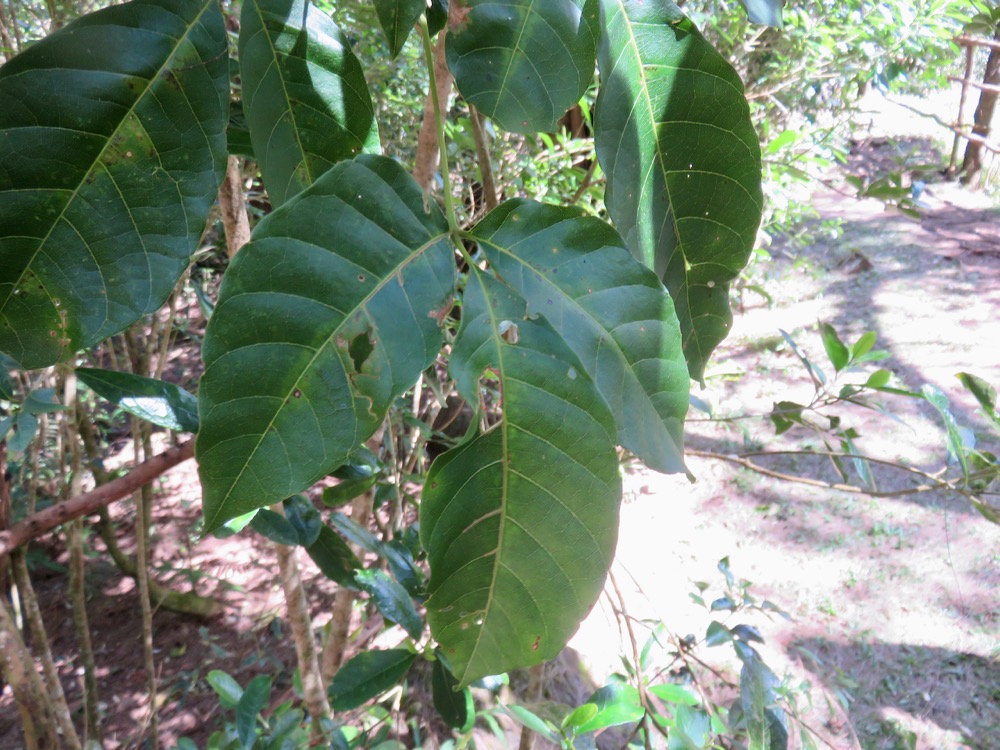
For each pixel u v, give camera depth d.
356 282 0.30
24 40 1.20
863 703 2.28
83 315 0.32
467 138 1.29
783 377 3.54
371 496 0.96
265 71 0.37
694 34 0.36
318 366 0.29
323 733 0.88
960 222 4.78
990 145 1.53
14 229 0.31
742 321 3.89
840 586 2.66
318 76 0.37
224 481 0.29
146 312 0.33
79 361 1.45
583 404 0.31
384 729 1.07
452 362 0.31
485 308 0.31
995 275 4.11
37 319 0.32
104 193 0.32
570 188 1.47
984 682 2.34
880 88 1.73
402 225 0.31
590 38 0.35
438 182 1.04
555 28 0.35
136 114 0.32
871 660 2.43
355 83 0.38
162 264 0.33
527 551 0.32
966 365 3.45
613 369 0.33
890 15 1.67
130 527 2.83
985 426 3.11
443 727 1.57
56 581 2.69
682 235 0.39
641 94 0.37
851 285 4.14
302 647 0.84
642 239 0.38
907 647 2.47
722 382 3.50
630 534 2.89
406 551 0.85
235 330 0.29
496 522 0.32
